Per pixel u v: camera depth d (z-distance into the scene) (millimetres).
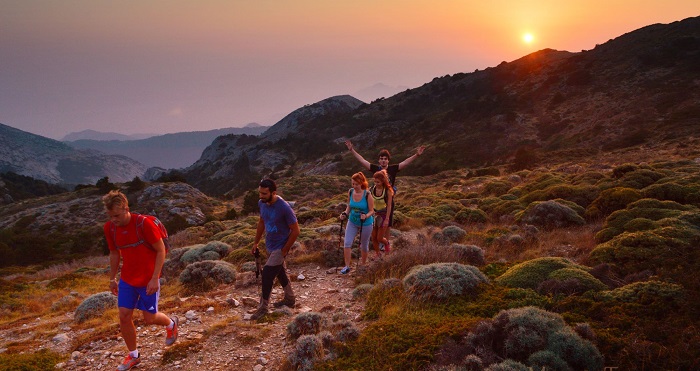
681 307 4551
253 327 5750
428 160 93750
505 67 153625
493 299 5555
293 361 4539
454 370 3840
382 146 123500
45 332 7035
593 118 86188
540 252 8680
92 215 65562
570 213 11820
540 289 5809
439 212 17391
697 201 10922
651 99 81938
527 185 20406
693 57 93250
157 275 4562
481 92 139875
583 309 4965
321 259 9430
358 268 8023
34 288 14477
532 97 111562
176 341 5422
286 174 122688
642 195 11914
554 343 3938
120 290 4625
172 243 22297
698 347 3715
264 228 6246
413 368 4086
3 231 58031
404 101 173375
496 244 9648
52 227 61938
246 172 152625
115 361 5086
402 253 8008
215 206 69250
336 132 169250
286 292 6496
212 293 7855
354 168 108312
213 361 4879
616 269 6492
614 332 4312
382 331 4887
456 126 112062
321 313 6012
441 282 5957
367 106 195125
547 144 84250
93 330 6500
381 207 8297
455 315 5285
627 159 40594
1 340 7031
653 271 6035
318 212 18406
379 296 6184
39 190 136250
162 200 66625
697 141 46062
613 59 111500
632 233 7535
